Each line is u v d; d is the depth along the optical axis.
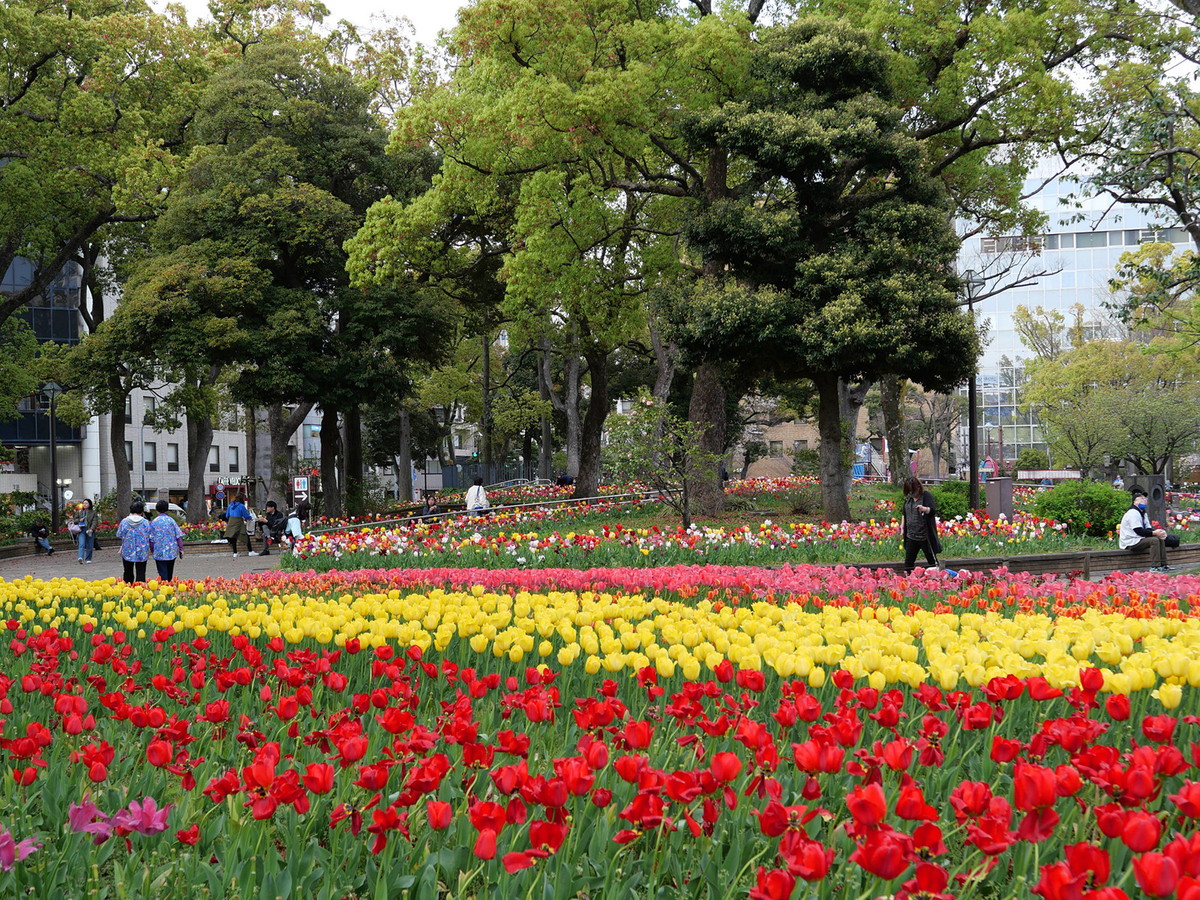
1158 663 4.79
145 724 4.38
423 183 32.25
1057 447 50.09
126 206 28.97
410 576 12.79
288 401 32.53
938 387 20.77
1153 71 21.12
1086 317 78.06
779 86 21.36
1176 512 24.03
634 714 5.30
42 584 10.48
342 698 5.68
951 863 3.60
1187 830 3.53
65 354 34.50
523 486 46.28
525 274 24.81
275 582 12.55
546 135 22.62
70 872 3.47
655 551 16.30
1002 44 21.28
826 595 10.67
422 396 50.12
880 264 19.72
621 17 23.22
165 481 58.47
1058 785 3.28
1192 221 18.95
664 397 35.12
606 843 3.45
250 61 31.88
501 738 3.87
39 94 28.80
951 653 5.52
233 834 3.51
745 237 20.08
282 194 30.14
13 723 5.14
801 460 48.41
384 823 3.15
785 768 4.28
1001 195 29.42
